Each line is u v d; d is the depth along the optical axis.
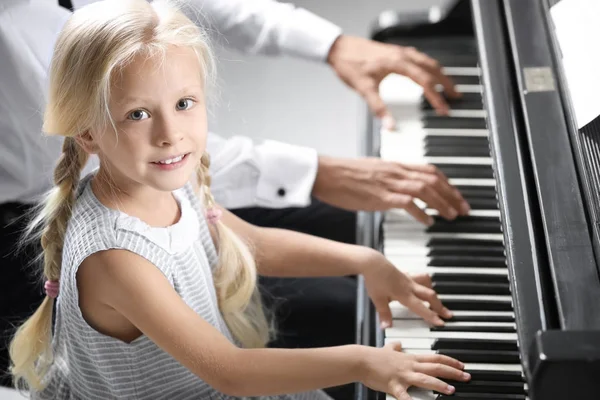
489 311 1.57
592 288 1.17
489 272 1.64
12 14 1.86
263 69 3.55
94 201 1.42
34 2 1.89
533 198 1.36
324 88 3.45
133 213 1.42
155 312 1.34
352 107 3.36
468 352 1.44
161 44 1.29
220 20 2.26
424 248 1.72
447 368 1.34
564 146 1.41
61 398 1.59
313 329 1.88
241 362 1.32
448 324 1.53
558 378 1.00
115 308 1.37
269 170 1.96
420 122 2.05
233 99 3.39
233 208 2.12
